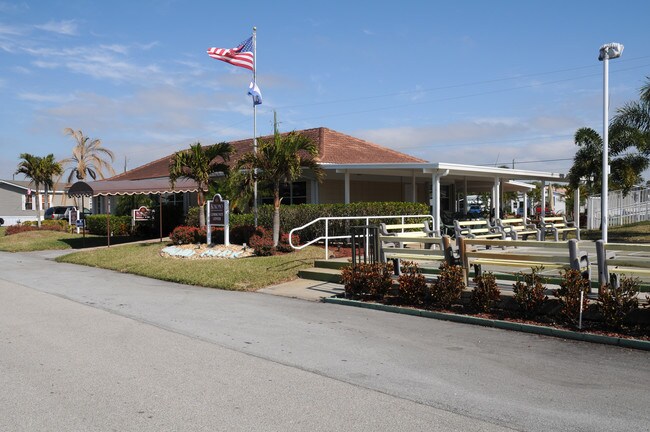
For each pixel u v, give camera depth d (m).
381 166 19.44
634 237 21.34
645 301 8.22
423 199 28.73
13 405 5.29
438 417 4.92
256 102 19.73
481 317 8.72
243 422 4.84
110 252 20.17
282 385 5.85
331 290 12.01
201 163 19.09
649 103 20.73
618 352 6.95
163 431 4.65
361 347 7.40
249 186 17.84
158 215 27.89
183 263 16.02
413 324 8.76
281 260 14.98
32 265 18.77
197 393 5.61
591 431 4.59
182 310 10.26
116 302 11.20
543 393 5.52
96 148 47.12
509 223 18.36
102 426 4.77
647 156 21.50
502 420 4.84
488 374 6.16
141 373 6.30
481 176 24.95
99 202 36.88
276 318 9.42
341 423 4.80
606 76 13.87
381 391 5.63
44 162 34.28
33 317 9.65
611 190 27.41
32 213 54.00
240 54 19.75
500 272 10.77
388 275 10.37
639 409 5.06
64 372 6.35
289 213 19.27
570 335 7.64
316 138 26.86
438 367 6.45
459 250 9.71
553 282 8.77
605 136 14.04
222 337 8.07
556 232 16.56
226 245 17.72
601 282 7.98
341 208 18.02
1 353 7.20
